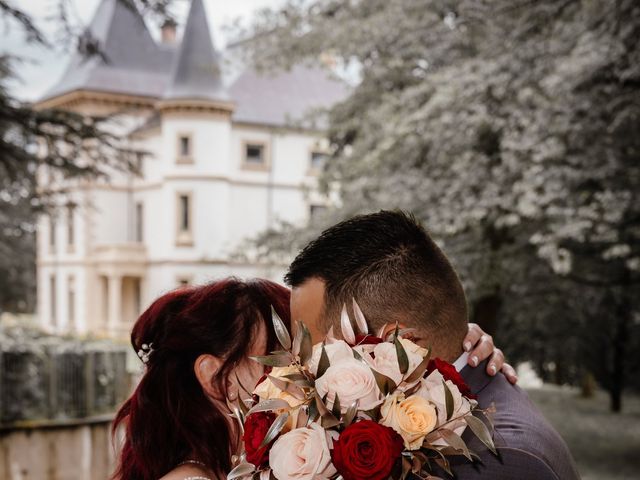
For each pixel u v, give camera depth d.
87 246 41.06
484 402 1.46
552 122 7.69
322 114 14.90
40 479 7.70
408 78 11.82
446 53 11.04
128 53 44.00
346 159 12.80
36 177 7.67
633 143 8.11
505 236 10.66
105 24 44.47
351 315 1.42
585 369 15.55
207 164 36.66
